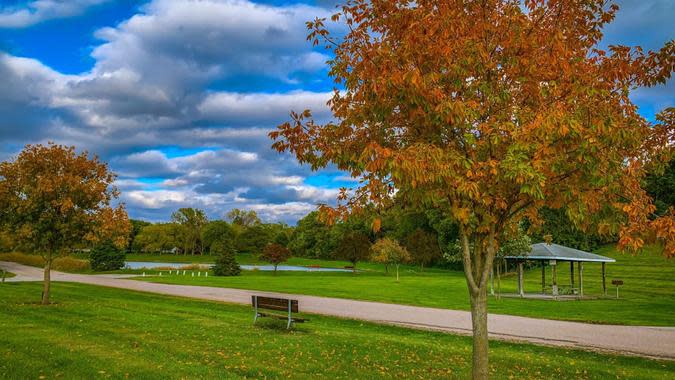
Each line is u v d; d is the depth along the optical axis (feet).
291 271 238.68
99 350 36.58
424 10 24.12
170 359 34.30
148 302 80.23
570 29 26.00
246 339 43.55
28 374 29.55
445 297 107.86
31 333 43.09
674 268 160.66
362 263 339.57
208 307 77.20
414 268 285.43
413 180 20.49
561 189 24.03
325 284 139.74
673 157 26.48
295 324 55.52
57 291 94.79
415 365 36.24
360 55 24.88
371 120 26.32
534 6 26.14
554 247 123.44
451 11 24.29
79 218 70.74
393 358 38.24
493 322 68.23
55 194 70.44
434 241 258.16
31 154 70.90
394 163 19.84
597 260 119.55
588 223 26.25
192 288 119.24
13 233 70.28
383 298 102.78
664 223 21.02
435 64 23.95
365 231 352.28
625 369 37.99
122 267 228.02
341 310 79.66
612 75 25.22
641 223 22.17
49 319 52.70
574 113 21.79
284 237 433.89
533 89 24.85
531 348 47.88
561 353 45.60
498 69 25.53
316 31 27.20
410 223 303.68
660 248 23.82
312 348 40.42
